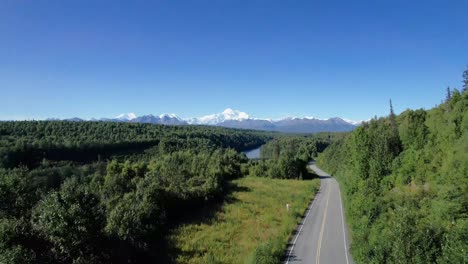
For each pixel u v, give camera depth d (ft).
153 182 173.37
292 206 204.13
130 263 107.04
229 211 193.36
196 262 117.08
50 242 82.69
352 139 261.44
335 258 119.34
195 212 188.96
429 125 215.31
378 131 253.44
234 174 355.36
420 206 120.26
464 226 79.97
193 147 564.71
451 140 159.84
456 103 207.92
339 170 366.84
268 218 175.73
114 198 146.72
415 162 164.76
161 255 123.54
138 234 117.08
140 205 144.87
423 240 78.89
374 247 99.45
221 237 145.38
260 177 364.38
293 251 128.16
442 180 132.16
